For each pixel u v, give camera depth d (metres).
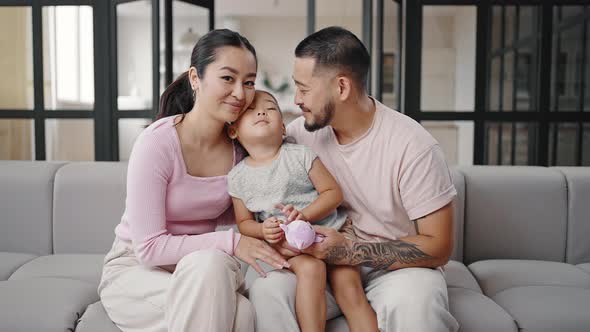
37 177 2.17
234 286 1.35
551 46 2.78
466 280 1.82
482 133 2.83
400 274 1.42
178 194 1.50
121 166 2.19
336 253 1.42
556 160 2.84
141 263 1.51
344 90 1.50
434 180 1.47
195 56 1.47
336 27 1.55
